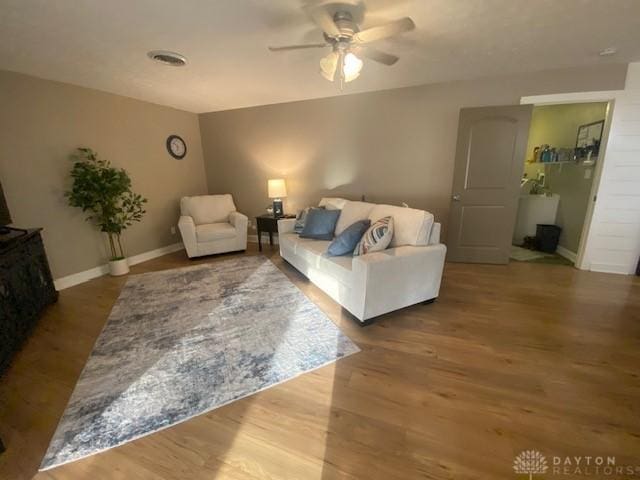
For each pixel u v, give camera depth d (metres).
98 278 3.46
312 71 2.98
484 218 3.62
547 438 1.33
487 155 3.44
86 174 3.13
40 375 1.81
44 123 3.03
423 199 3.94
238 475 1.19
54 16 1.85
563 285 3.01
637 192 3.08
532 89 3.20
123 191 3.47
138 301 2.81
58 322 2.43
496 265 3.65
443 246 2.52
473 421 1.43
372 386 1.67
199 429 1.41
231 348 2.04
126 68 2.80
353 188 4.31
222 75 3.05
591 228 3.32
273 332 2.23
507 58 2.74
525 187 4.57
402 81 3.46
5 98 2.74
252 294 2.91
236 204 5.25
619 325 2.25
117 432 1.40
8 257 2.12
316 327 2.29
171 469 1.22
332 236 3.37
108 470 1.22
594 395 1.57
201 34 2.13
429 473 1.19
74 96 3.27
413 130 3.79
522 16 1.96
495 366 1.81
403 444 1.31
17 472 1.23
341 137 4.20
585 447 1.28
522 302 2.64
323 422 1.44
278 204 4.46
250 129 4.77
